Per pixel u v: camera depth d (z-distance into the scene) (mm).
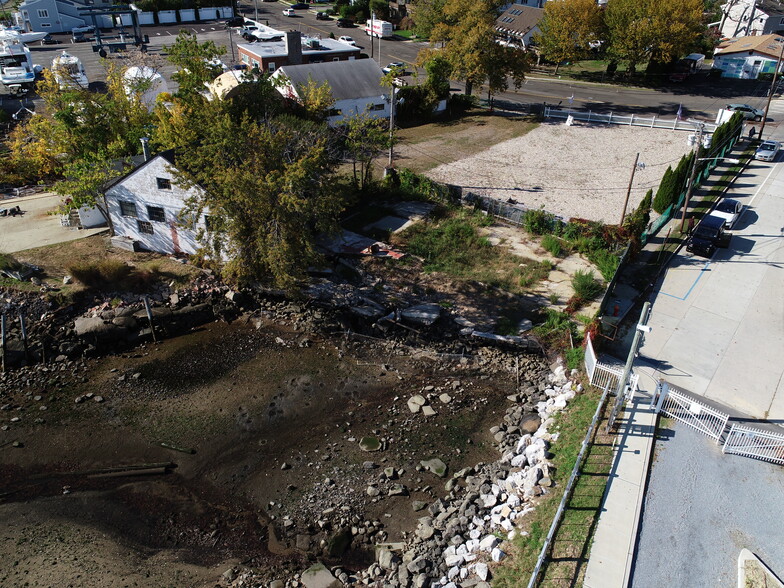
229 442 24688
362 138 43688
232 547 20344
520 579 17641
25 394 27312
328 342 30594
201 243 32844
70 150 41219
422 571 18719
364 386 27812
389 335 30969
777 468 21516
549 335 29672
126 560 19891
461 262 36281
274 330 31438
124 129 42031
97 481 22938
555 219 38656
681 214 41906
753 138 56312
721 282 33969
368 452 24141
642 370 26969
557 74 80312
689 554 18234
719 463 21656
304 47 75812
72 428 25406
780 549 18469
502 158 52719
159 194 34156
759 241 38281
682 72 75312
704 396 25422
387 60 84875
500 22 88688
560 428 23766
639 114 63562
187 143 33969
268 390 27516
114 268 32375
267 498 22141
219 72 57500
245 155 31688
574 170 50000
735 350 28484
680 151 53844
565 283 34031
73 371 28734
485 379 28219
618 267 33469
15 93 67750
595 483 20578
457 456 23922
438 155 53531
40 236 37438
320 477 22984
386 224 40688
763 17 92625
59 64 61688
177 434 25078
